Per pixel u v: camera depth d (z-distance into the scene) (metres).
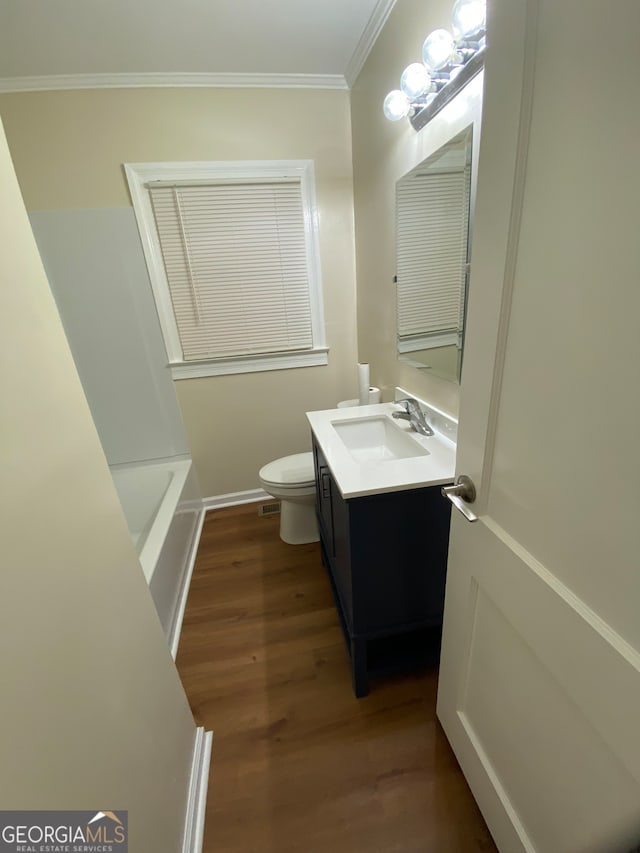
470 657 0.87
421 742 1.09
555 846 0.66
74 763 0.54
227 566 1.91
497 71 0.52
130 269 1.95
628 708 0.45
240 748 1.11
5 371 0.50
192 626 1.55
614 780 0.50
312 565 1.87
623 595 0.44
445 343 1.26
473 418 0.70
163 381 2.17
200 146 1.83
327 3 1.36
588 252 0.42
